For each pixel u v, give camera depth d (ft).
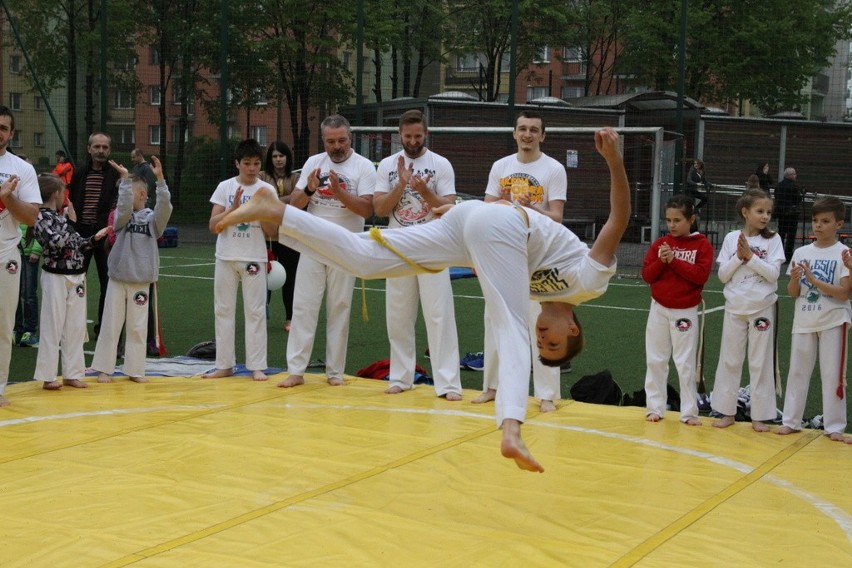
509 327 14.99
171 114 106.42
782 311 45.44
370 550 14.43
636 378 30.19
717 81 98.48
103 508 16.24
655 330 23.30
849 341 36.86
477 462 19.40
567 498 17.19
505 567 13.87
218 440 20.81
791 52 96.94
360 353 34.17
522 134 24.62
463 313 42.65
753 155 84.64
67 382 26.76
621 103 78.54
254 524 15.51
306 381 27.84
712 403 23.25
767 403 22.58
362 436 21.33
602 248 15.19
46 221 25.85
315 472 18.48
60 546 14.43
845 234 64.18
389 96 133.59
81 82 88.33
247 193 27.58
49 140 85.51
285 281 37.58
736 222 72.69
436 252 16.16
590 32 109.29
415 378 28.73
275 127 98.22
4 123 23.58
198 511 16.12
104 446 20.27
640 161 68.33
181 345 34.78
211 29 88.22
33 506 16.33
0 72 86.12
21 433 21.36
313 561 13.93
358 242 16.16
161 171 27.32
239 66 87.40
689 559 14.28
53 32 86.74
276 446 20.35
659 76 98.89
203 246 74.43
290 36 91.20
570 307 16.28
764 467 19.44
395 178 25.99
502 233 15.31
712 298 49.16
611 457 19.97
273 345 35.45
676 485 18.08
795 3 97.60
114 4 88.07
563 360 16.16
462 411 24.11
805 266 22.11
